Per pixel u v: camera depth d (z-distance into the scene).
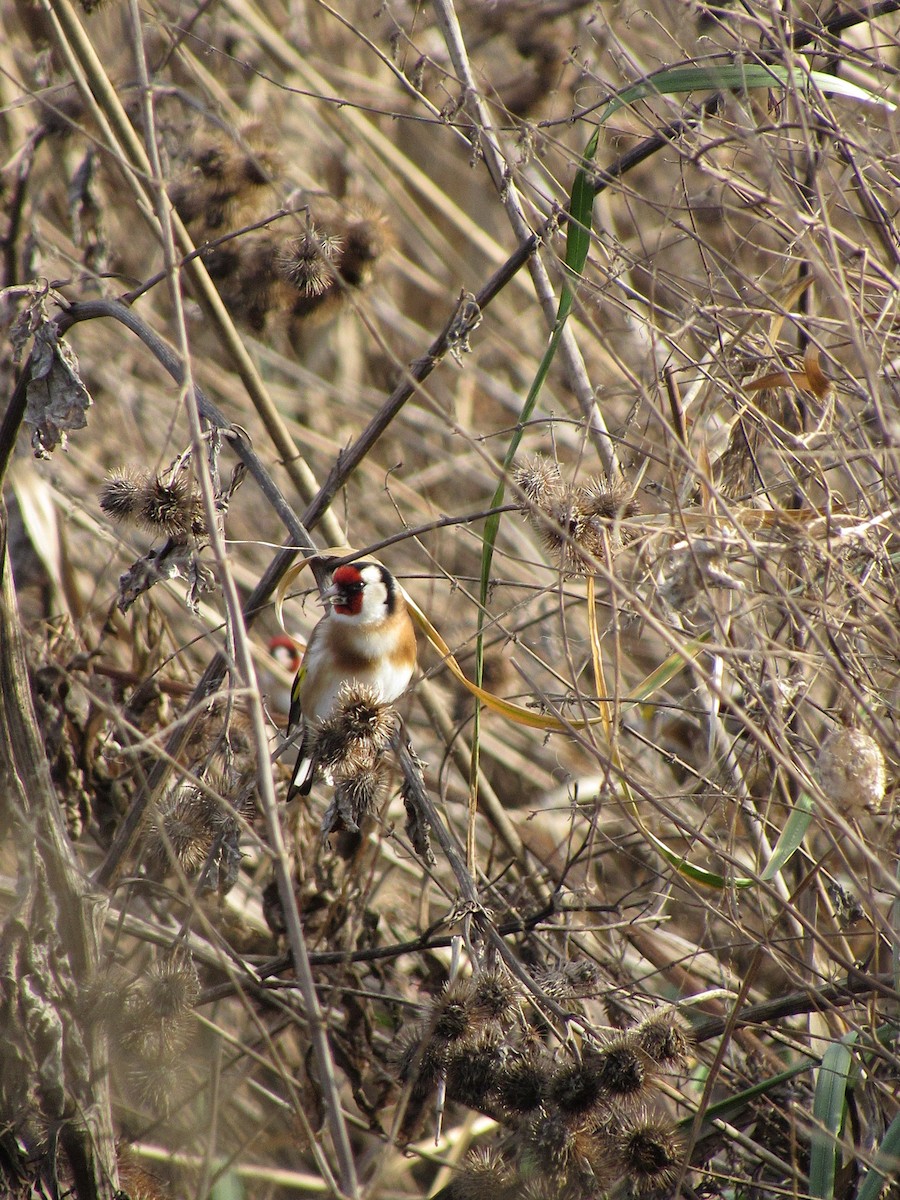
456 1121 9.38
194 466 6.95
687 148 7.38
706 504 6.51
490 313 15.97
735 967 8.59
